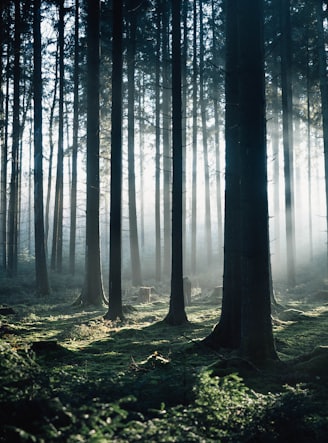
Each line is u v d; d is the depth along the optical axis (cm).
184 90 3275
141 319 1794
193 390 691
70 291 2647
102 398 689
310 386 858
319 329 1506
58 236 3288
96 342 1350
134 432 507
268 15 3145
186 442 513
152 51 3222
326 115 2588
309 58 3086
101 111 3136
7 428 525
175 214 1644
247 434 598
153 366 945
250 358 992
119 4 1805
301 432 643
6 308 1945
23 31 2892
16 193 3184
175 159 1652
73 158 3209
